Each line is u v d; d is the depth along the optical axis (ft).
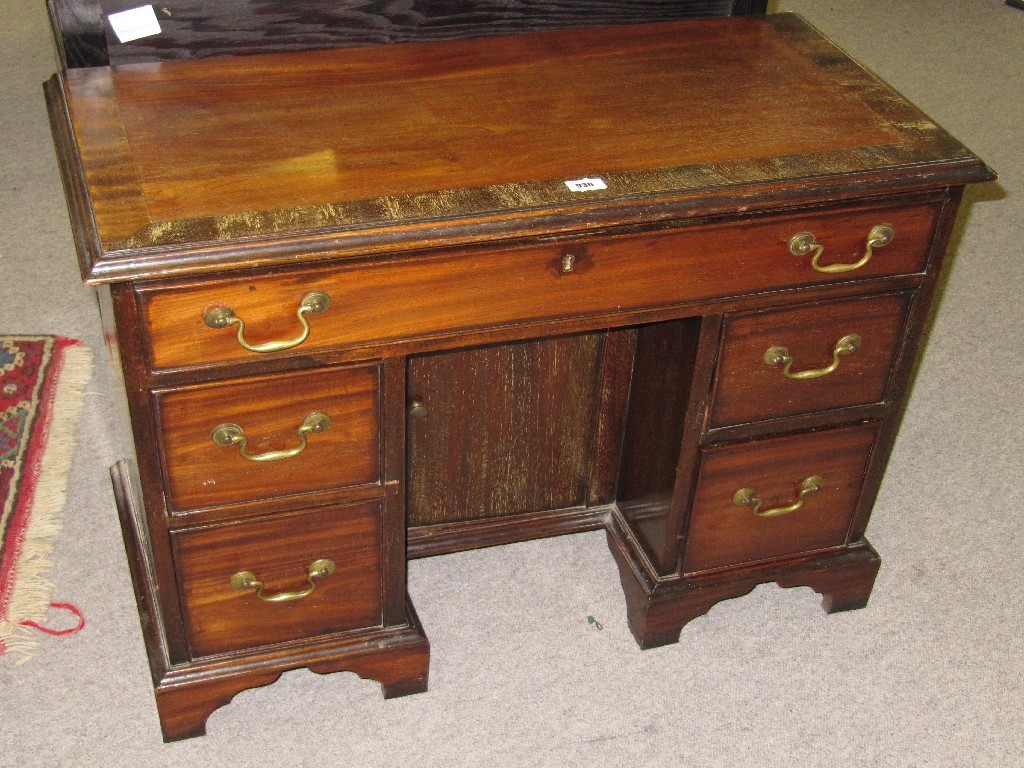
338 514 5.07
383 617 5.51
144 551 5.95
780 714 5.76
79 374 7.48
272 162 4.63
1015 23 12.58
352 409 4.77
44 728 5.52
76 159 4.61
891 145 5.01
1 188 9.05
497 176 4.63
